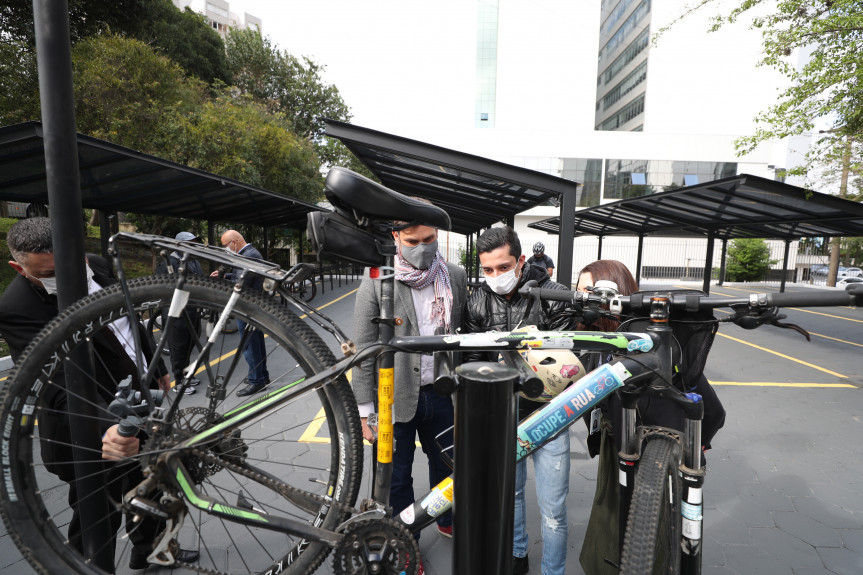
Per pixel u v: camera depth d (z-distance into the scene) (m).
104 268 1.89
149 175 5.56
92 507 1.34
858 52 5.85
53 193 1.18
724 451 3.48
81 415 1.27
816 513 2.64
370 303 1.81
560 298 1.48
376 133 4.60
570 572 2.06
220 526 2.35
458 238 27.77
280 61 27.78
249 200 8.62
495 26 38.56
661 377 1.18
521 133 30.69
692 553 1.25
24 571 1.98
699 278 27.52
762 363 6.50
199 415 1.21
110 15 17.06
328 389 1.13
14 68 11.86
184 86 14.78
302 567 1.16
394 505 1.93
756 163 30.64
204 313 1.21
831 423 4.08
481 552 0.95
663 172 30.89
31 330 1.51
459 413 0.97
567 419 1.19
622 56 46.94
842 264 32.31
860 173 9.52
